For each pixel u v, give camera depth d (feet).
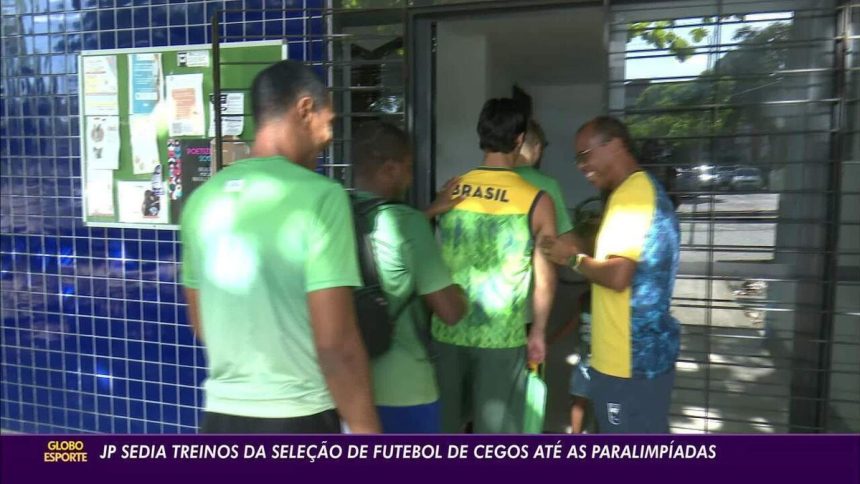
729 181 8.49
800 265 8.38
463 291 7.14
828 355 8.35
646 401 6.63
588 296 9.16
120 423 11.60
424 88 9.95
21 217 11.87
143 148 10.91
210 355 4.96
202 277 4.88
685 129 8.57
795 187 8.32
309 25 10.00
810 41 7.98
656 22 8.59
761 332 8.61
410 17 9.72
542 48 16.84
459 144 12.96
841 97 7.99
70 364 11.84
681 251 8.70
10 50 11.62
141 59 10.78
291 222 4.58
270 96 4.93
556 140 28.22
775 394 8.64
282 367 4.72
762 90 8.34
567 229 8.46
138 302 11.25
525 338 7.38
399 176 6.38
